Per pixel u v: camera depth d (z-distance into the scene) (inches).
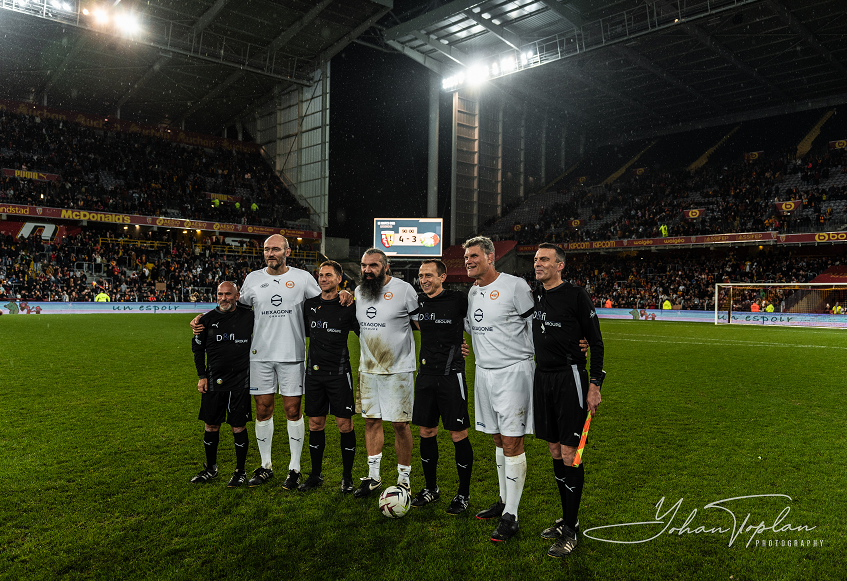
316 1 1009.5
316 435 162.1
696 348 537.0
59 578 110.4
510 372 135.7
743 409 263.6
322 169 1338.6
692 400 284.4
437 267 147.1
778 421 239.8
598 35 1102.4
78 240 1102.4
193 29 1065.5
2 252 992.9
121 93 1318.9
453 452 197.5
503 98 1654.8
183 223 1178.0
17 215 1018.7
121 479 164.2
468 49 1312.7
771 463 181.6
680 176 1464.1
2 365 366.6
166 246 1210.6
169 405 258.8
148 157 1328.7
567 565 117.1
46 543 124.2
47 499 148.6
